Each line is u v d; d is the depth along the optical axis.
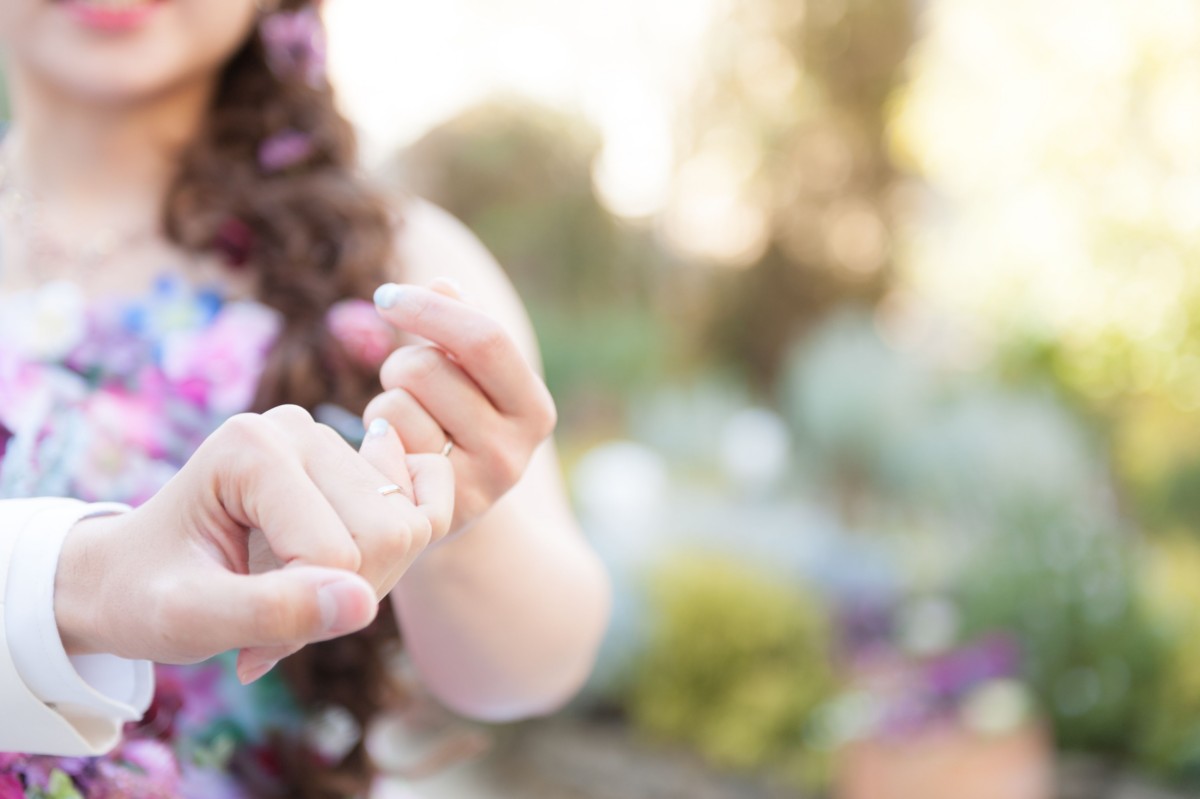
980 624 3.35
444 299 0.62
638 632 3.73
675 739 3.63
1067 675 3.28
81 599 0.52
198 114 1.02
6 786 0.72
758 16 7.31
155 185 1.01
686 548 4.05
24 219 0.98
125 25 0.88
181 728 0.85
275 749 0.89
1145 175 5.71
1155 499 4.45
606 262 7.21
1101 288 5.58
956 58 6.98
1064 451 4.31
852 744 2.88
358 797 0.94
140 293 0.96
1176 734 3.10
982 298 6.24
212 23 0.92
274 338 0.92
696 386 6.72
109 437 0.87
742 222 7.61
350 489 0.51
